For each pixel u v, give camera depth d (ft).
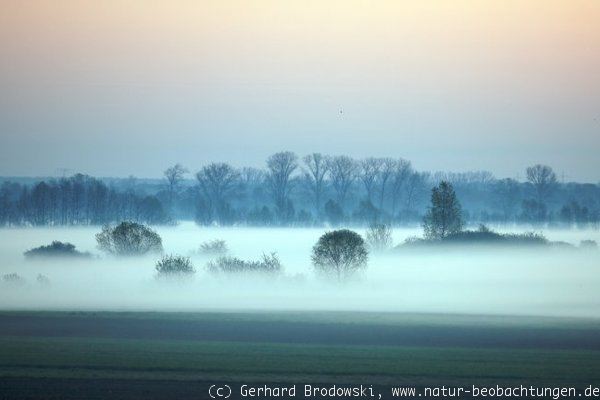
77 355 472.03
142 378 419.95
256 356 472.03
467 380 420.36
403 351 490.90
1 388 400.88
